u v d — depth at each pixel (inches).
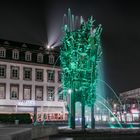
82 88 1643.7
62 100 3006.9
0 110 2669.8
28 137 525.0
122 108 3838.6
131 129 1636.3
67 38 1660.9
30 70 2874.0
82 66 1635.1
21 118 2272.4
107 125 2255.2
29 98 2839.6
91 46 1653.5
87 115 2299.5
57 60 3053.6
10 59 2763.3
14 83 2770.7
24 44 2923.2
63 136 1486.2
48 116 2908.5
